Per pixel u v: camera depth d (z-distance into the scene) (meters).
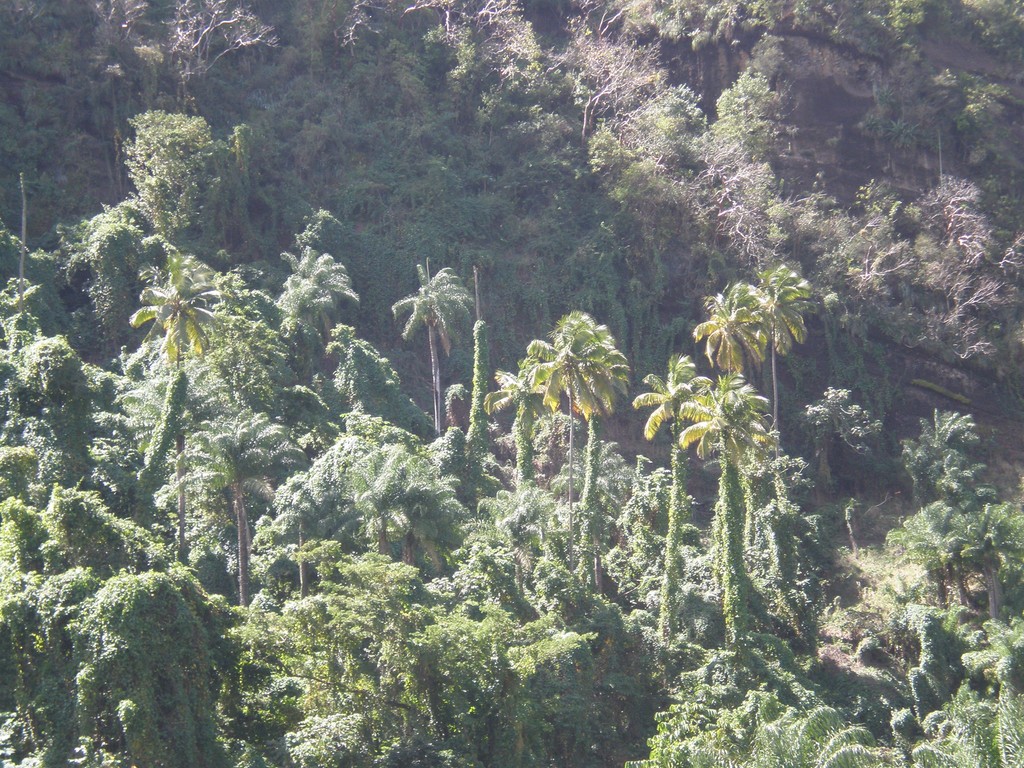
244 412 77.56
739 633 74.12
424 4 144.00
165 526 76.69
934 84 138.50
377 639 55.59
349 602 54.91
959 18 148.75
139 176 112.44
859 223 129.88
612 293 119.44
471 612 65.00
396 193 123.38
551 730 60.31
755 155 134.12
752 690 67.56
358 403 97.75
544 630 63.84
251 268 111.00
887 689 78.00
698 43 146.00
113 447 75.50
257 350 89.81
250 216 120.31
